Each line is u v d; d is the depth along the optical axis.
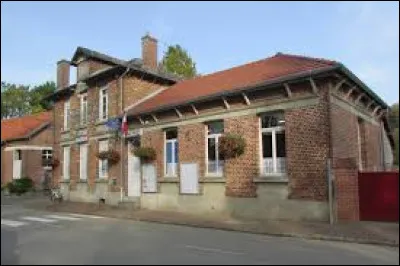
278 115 17.03
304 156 15.82
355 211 15.02
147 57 26.69
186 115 20.27
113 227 15.19
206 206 19.02
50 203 26.52
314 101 15.74
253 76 19.14
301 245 11.46
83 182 26.81
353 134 17.42
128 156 23.48
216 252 10.21
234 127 18.12
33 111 52.34
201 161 19.36
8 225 15.52
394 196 14.56
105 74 24.84
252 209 17.22
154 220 17.38
